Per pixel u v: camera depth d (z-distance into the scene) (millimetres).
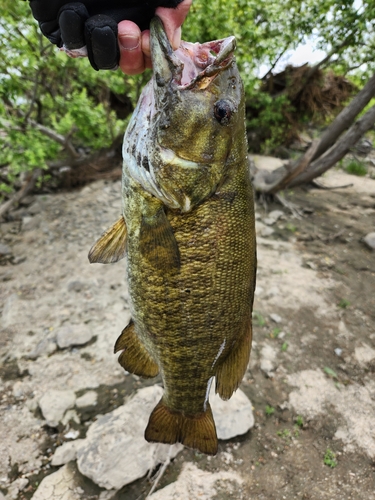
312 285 1160
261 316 1009
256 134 2629
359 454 702
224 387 402
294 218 1642
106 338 952
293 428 748
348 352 921
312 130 2988
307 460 690
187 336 362
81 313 1041
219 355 378
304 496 631
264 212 1682
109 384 833
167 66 289
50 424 748
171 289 349
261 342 929
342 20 1691
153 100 324
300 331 977
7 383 845
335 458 696
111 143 1938
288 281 1170
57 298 1107
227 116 318
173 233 336
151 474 652
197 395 409
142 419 700
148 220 343
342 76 2416
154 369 440
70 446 696
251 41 1386
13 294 1135
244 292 362
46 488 631
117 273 1208
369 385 841
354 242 1453
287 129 2566
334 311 1057
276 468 675
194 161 321
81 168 1915
